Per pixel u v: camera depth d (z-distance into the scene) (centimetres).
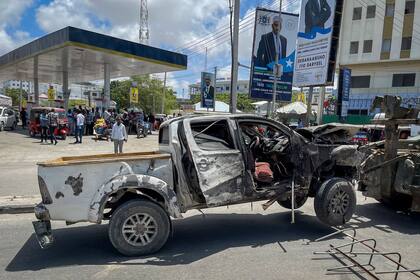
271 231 581
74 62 2583
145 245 473
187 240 537
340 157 591
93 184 461
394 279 400
